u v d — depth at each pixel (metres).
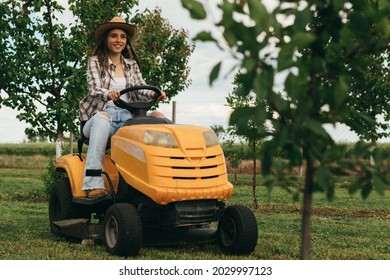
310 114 2.01
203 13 1.75
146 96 6.30
